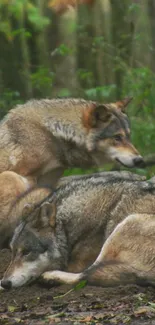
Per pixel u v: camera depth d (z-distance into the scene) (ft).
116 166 45.80
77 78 74.59
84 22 79.05
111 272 34.83
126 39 74.49
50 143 44.19
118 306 32.45
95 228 36.55
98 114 45.03
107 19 77.97
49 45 80.74
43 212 36.35
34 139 43.93
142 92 65.05
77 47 76.64
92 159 45.57
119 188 36.63
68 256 36.91
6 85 76.43
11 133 44.27
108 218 36.40
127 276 34.76
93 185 37.17
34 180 44.16
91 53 76.59
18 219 41.96
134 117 63.46
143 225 34.60
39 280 36.24
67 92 68.28
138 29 74.13
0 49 77.41
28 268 35.99
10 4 67.92
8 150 43.98
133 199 36.09
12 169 43.75
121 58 74.08
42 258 36.19
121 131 45.42
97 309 32.37
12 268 36.01
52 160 44.47
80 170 54.70
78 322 30.42
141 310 31.55
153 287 34.65
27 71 76.33
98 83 73.77
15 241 36.35
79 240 36.81
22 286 35.94
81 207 36.81
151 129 60.64
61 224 36.86
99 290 34.86
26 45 77.56
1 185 42.75
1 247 42.98
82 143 44.73
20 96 75.72
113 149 45.24
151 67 72.43
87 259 36.96
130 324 30.12
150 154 58.39
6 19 69.87
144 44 72.69
